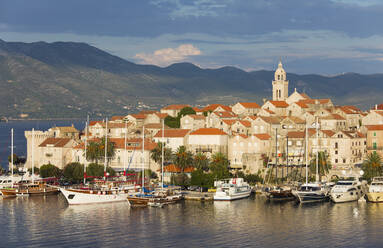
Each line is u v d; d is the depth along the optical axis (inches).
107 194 7588.6
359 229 5984.3
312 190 7559.1
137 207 7263.8
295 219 6481.3
